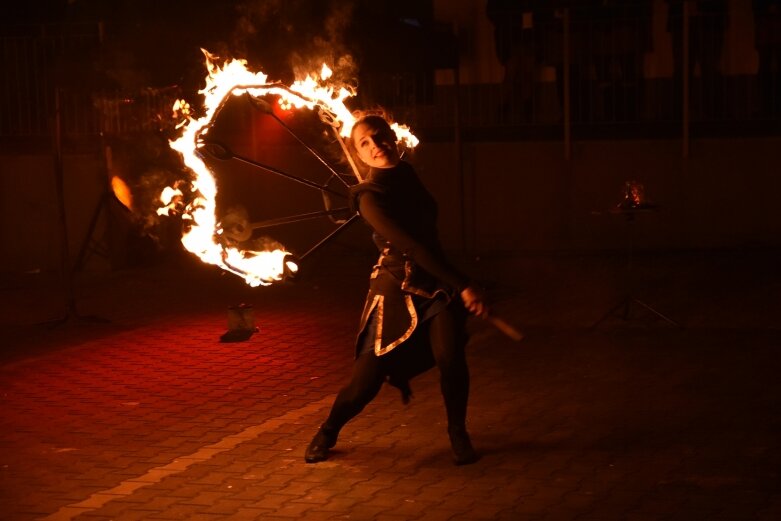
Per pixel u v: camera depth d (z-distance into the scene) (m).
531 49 15.02
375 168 6.10
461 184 14.55
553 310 10.76
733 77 14.51
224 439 6.86
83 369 8.89
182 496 5.83
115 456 6.59
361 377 6.13
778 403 7.26
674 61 14.77
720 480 5.80
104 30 14.08
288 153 14.84
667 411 7.15
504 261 13.91
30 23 14.70
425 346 6.12
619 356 8.77
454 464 6.19
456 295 6.06
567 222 14.46
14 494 5.94
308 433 6.92
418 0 16.27
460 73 16.11
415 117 14.97
